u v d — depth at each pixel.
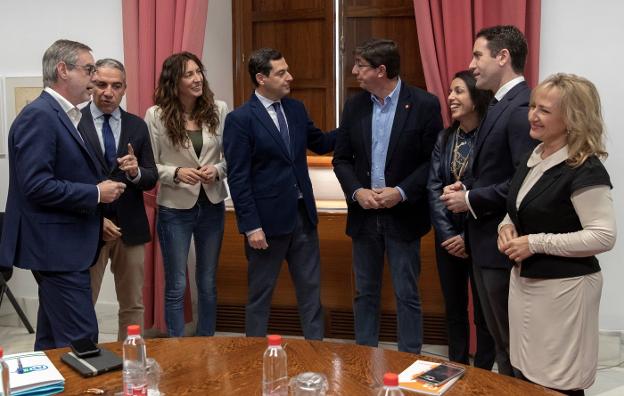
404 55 3.99
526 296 2.06
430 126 2.89
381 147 2.93
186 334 4.01
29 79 4.18
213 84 4.18
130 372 1.57
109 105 2.92
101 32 4.06
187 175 3.09
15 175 2.46
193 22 3.73
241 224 3.00
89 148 2.65
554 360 2.00
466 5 3.35
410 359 1.81
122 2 3.86
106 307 4.18
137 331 1.58
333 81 4.15
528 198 2.04
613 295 3.49
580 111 1.92
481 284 2.53
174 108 3.16
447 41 3.40
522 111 2.34
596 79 3.41
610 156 3.42
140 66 3.85
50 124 2.42
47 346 2.60
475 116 2.74
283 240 3.06
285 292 3.87
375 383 1.63
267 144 2.96
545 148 2.06
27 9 4.16
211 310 3.36
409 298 2.96
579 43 3.40
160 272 3.87
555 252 1.96
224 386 1.62
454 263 2.97
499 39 2.42
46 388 1.58
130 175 2.85
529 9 3.35
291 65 4.22
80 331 2.51
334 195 4.20
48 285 2.49
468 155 2.74
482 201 2.39
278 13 4.18
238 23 4.29
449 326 3.04
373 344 3.06
